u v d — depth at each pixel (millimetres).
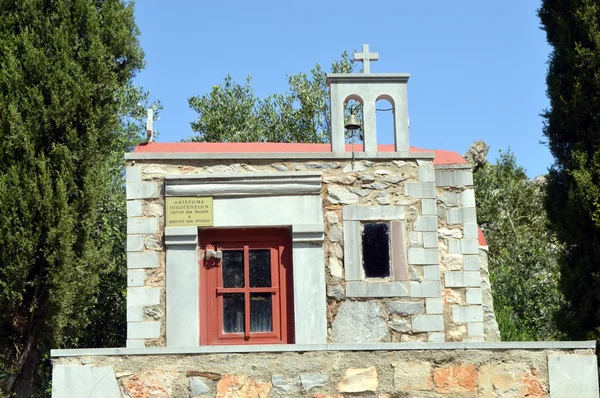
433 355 6777
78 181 13055
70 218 12516
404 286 11297
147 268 11086
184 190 11242
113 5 14164
